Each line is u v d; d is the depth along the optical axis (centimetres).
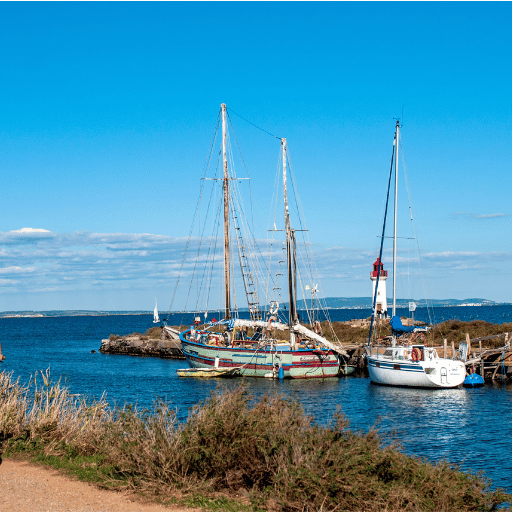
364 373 5153
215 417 1341
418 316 16262
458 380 4109
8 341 11531
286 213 5294
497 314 17200
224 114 6397
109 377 5012
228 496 1227
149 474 1227
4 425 1525
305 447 1265
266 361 4866
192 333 5503
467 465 2144
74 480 1257
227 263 6250
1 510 1037
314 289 5506
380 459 1309
